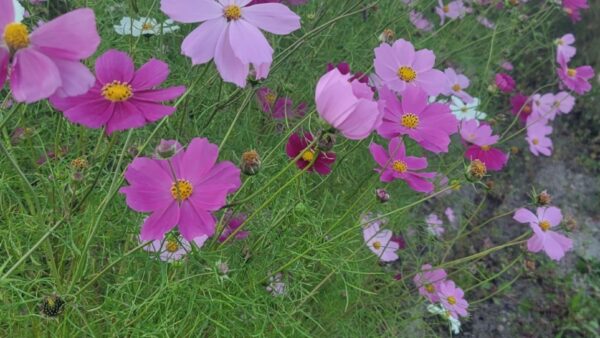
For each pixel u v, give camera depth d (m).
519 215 0.52
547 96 0.78
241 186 0.40
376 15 0.73
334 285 0.53
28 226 0.38
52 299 0.31
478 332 0.73
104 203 0.31
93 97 0.27
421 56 0.49
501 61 0.90
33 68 0.23
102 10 0.56
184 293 0.38
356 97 0.30
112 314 0.37
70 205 0.34
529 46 0.96
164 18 0.56
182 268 0.39
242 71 0.32
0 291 0.37
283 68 0.58
